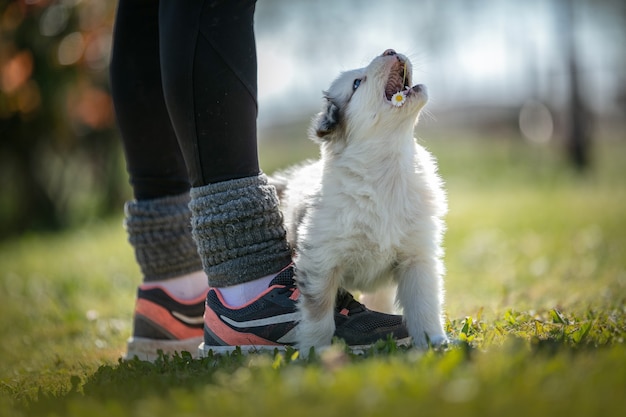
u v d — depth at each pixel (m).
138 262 4.47
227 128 3.75
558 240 9.38
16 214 15.53
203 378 3.15
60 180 15.54
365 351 3.55
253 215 3.80
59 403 3.07
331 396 2.53
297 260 3.84
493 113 28.52
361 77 4.12
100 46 11.29
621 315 4.18
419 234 3.91
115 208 16.06
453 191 16.94
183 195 4.40
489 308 4.95
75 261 9.99
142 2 4.27
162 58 3.77
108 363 4.27
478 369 2.75
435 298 3.92
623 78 27.34
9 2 9.42
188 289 4.42
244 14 3.75
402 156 3.97
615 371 2.67
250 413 2.48
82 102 12.41
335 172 3.98
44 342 5.57
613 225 10.15
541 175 19.23
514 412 2.34
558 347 3.16
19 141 14.41
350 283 4.08
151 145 4.34
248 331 3.79
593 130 23.34
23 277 9.28
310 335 3.74
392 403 2.43
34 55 10.95
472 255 9.03
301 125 31.28
